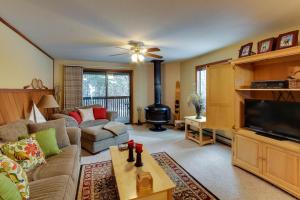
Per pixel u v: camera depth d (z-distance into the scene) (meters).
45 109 4.39
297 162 2.09
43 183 1.63
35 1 1.96
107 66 6.08
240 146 2.85
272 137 2.49
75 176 1.99
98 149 3.62
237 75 2.99
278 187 2.29
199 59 5.04
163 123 5.49
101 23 2.56
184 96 5.82
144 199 1.57
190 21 2.50
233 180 2.50
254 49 3.33
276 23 2.59
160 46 3.82
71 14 2.29
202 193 2.21
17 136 2.16
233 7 2.10
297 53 2.12
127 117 6.61
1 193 1.16
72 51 4.33
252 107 2.86
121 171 1.94
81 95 5.62
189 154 3.49
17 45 2.92
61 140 2.58
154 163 2.14
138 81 6.53
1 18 2.41
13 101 2.79
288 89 2.25
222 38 3.28
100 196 2.18
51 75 5.11
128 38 3.26
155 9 2.14
